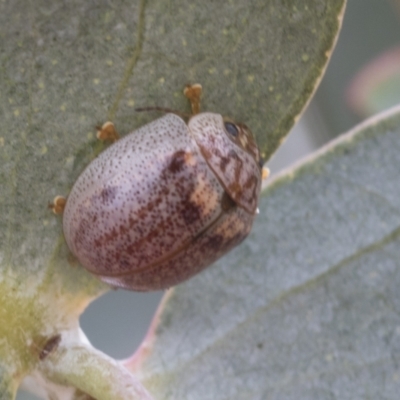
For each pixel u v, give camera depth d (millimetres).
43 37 109
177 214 113
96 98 111
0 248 111
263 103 113
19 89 110
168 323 118
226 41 111
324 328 119
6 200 111
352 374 118
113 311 132
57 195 112
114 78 111
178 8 110
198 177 114
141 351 117
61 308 113
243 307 118
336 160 119
